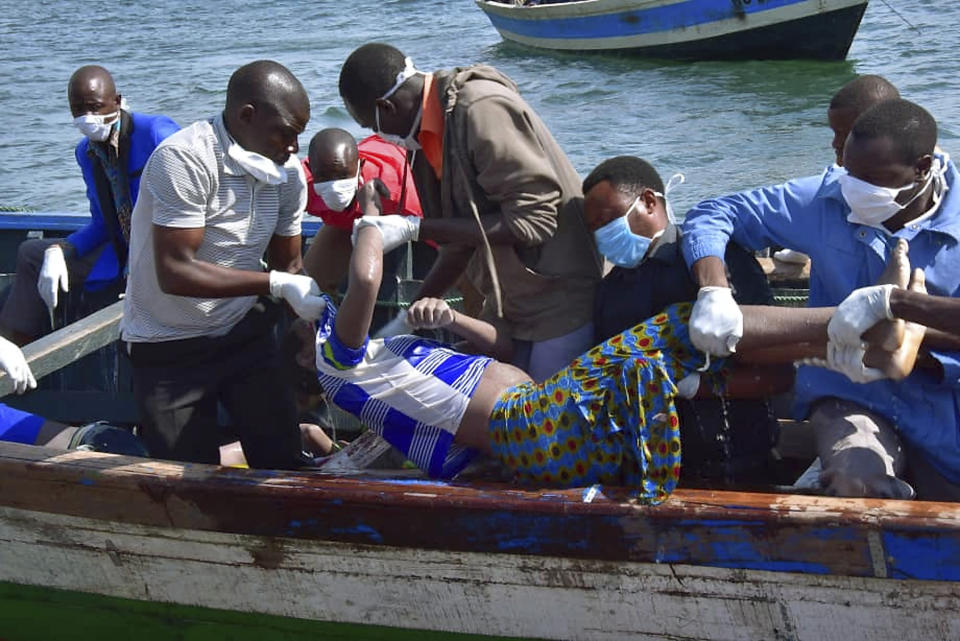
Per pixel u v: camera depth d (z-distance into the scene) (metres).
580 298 3.73
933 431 3.37
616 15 15.70
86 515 3.72
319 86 15.48
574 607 3.39
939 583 3.03
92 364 5.32
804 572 3.13
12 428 4.08
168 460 3.79
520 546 3.33
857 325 3.01
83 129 5.15
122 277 5.55
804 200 3.46
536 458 3.34
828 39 14.37
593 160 11.56
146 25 22.75
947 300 2.97
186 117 14.30
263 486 3.51
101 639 3.96
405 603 3.55
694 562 3.20
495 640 3.52
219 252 3.69
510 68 16.05
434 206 3.88
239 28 21.34
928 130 3.15
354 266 3.36
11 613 4.03
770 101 13.34
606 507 3.21
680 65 15.48
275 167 3.65
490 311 3.89
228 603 3.75
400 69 3.61
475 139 3.47
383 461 4.10
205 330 3.82
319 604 3.65
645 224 3.45
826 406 3.49
